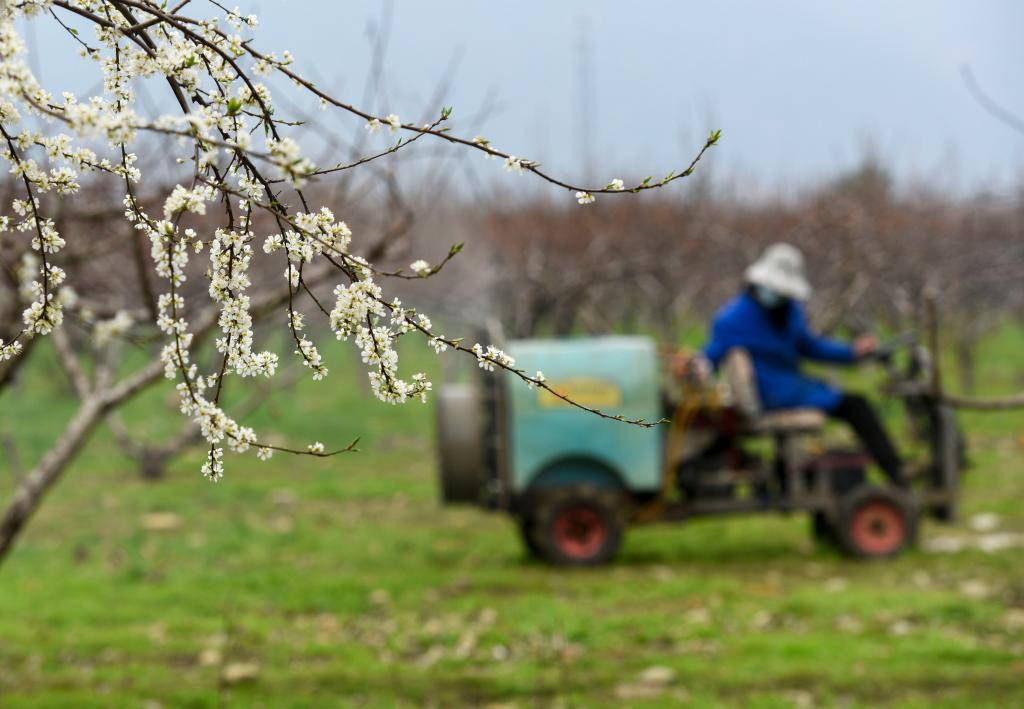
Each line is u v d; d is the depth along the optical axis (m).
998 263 24.50
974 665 8.17
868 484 12.17
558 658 8.44
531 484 11.98
